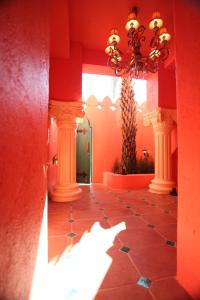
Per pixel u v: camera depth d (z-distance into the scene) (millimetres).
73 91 4805
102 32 4637
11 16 761
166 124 5559
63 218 3303
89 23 4316
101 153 7566
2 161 688
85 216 3414
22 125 909
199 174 1410
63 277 1727
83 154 7328
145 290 1573
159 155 5672
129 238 2549
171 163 5660
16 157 830
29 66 1016
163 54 3621
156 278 1724
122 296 1507
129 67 3811
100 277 1731
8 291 752
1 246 685
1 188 680
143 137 7922
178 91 1656
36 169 1180
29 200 1030
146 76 6238
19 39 857
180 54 1620
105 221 3176
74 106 4684
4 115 703
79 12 3971
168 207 4023
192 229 1499
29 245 1034
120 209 3857
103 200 4617
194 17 1437
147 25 4391
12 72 779
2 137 687
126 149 6629
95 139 7543
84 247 2293
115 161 7465
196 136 1434
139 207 4016
